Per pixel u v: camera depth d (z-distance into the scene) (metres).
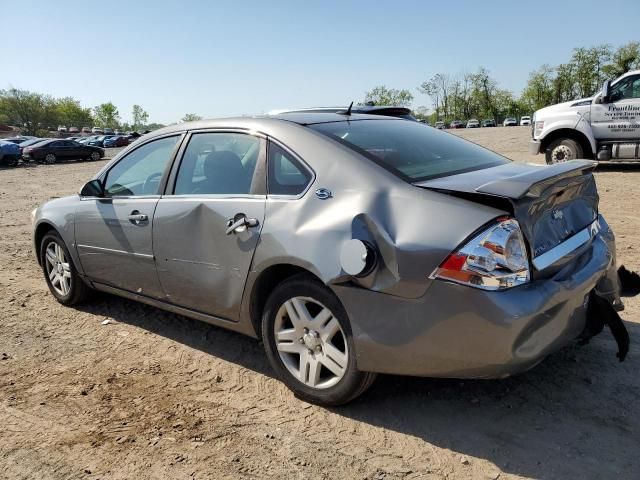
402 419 3.19
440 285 2.70
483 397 3.37
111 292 4.69
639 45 78.38
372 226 2.90
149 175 4.23
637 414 3.13
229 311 3.63
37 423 3.28
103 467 2.87
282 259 3.20
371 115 4.17
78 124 120.50
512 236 2.65
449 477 2.70
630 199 9.05
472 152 3.84
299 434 3.09
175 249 3.86
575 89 84.88
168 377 3.81
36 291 5.77
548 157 12.89
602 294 3.40
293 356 3.43
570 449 2.86
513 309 2.60
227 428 3.17
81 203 4.72
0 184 18.80
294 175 3.35
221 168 3.74
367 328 2.93
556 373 3.59
